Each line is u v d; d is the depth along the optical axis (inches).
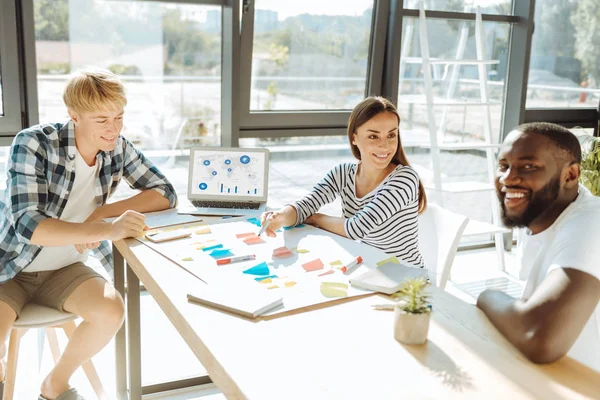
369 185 90.0
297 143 142.6
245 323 51.8
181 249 71.3
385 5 138.3
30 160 79.5
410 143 158.7
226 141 132.0
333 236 78.7
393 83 142.9
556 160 53.0
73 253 88.7
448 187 147.7
